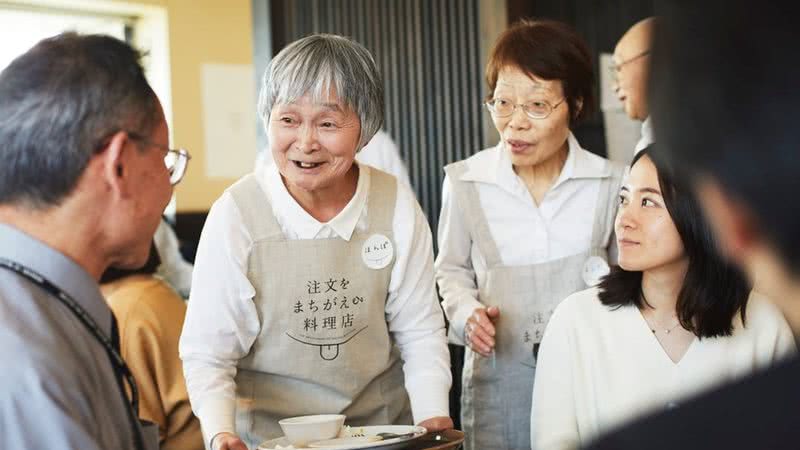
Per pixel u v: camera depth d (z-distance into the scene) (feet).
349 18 12.25
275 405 6.59
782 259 1.73
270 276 6.41
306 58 6.10
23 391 3.53
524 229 8.36
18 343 3.62
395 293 6.76
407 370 6.84
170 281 13.48
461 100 11.10
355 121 6.24
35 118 3.90
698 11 1.79
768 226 1.72
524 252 8.35
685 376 6.53
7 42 19.31
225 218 6.36
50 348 3.67
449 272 8.60
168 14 20.34
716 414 1.83
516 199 8.38
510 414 8.29
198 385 6.22
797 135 1.66
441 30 11.26
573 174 8.31
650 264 6.48
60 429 3.53
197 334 6.34
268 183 6.59
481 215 8.45
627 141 11.34
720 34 1.74
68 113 3.91
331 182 6.31
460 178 8.57
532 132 8.05
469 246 8.65
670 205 6.31
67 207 3.99
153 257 8.16
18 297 3.81
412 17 11.55
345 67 6.13
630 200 6.57
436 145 11.44
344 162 6.27
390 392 6.92
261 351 6.52
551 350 6.88
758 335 6.49
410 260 6.76
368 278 6.60
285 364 6.52
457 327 8.23
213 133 20.85
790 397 1.77
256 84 12.87
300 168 6.25
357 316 6.59
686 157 1.81
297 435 5.86
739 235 1.78
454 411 10.43
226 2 20.94
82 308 4.02
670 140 1.84
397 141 11.91
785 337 6.48
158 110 4.21
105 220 4.08
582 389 6.75
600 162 8.42
